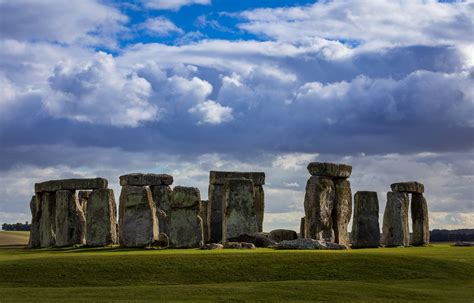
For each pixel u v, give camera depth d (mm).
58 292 40438
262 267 45750
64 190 69562
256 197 73812
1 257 54438
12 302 37562
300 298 38938
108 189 66188
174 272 44969
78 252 57906
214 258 47062
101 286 42875
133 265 45844
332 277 44594
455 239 112750
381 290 40844
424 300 39156
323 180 64250
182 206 61219
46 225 71875
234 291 40188
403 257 47938
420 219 72125
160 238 61969
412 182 70250
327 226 64188
